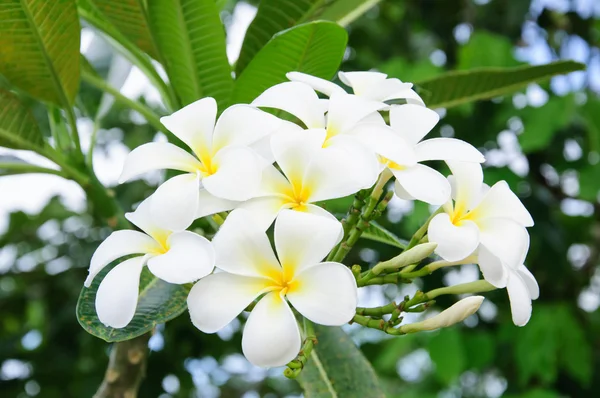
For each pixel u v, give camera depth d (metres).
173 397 1.20
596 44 1.41
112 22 0.65
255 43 0.65
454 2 1.41
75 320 1.22
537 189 1.20
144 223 0.51
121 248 0.50
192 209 0.48
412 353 1.54
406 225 1.10
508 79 0.71
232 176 0.48
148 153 0.50
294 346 0.47
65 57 0.65
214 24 0.63
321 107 0.53
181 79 0.66
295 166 0.50
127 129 1.35
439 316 0.52
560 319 1.14
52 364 1.21
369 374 0.67
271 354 0.46
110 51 0.85
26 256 1.39
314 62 0.62
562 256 1.18
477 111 1.19
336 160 0.49
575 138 1.26
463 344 1.16
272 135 0.50
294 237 0.48
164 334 1.14
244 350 0.47
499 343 1.20
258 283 0.48
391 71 1.17
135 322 0.55
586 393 1.24
